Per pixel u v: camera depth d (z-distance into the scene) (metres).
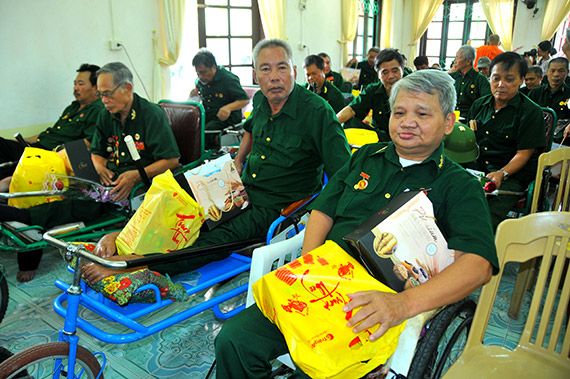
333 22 7.91
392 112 1.33
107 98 2.47
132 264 1.39
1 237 2.64
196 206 1.76
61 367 1.38
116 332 2.04
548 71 4.00
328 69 5.75
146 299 1.50
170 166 2.58
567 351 1.25
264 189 2.12
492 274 1.22
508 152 2.66
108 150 2.76
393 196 1.36
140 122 2.56
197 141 2.95
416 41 10.94
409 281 1.15
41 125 4.06
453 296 1.13
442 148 1.35
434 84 1.25
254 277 1.45
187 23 5.33
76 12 4.17
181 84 5.40
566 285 1.25
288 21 6.77
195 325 2.11
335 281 1.14
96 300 1.51
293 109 2.04
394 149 1.40
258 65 2.00
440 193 1.30
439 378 1.32
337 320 1.07
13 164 2.93
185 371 1.81
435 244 1.19
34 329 2.07
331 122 2.01
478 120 2.78
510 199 2.42
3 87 3.74
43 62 3.98
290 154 2.06
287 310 1.09
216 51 6.04
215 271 1.85
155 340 2.00
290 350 1.05
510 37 9.84
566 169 2.13
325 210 1.50
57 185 2.38
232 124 4.18
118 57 4.62
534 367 1.24
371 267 1.16
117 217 2.58
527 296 2.29
